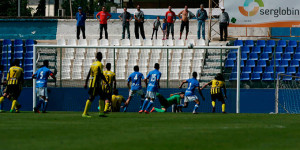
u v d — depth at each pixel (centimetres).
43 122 3169
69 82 6316
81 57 7081
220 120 3578
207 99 6019
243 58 7338
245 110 6272
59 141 2006
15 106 4922
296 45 7725
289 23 7144
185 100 5209
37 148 1770
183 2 10969
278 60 7506
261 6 7206
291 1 7131
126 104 5488
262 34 8644
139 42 7850
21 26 9506
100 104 3981
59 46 6103
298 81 6975
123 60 6975
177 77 6638
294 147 1827
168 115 4500
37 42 8244
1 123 3055
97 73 3809
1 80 5831
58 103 6172
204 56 6781
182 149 1770
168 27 7825
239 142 1988
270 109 6272
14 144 1889
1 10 15988
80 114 4553
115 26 9212
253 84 7156
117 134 2309
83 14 7906
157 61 6931
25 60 7388
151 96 4928
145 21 9156
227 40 8069
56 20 9456
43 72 4984
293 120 3622
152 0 11125
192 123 3141
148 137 2172
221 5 9262
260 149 1770
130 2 11494
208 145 1886
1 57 7738
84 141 2009
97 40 7856
